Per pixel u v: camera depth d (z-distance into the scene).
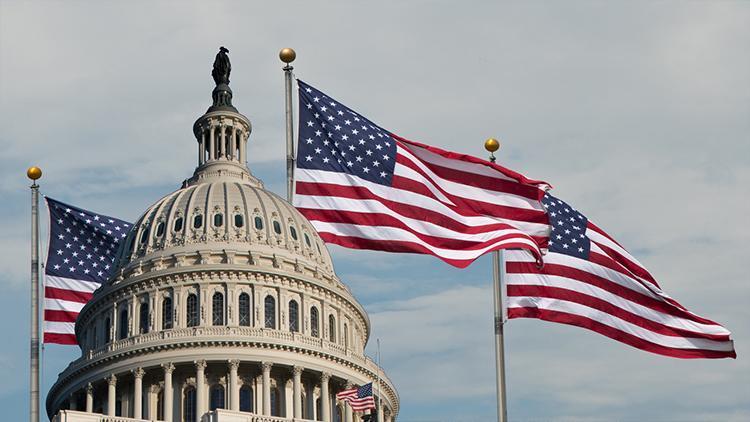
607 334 70.31
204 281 138.00
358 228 71.06
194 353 132.00
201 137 158.75
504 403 61.50
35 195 73.31
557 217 71.88
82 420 110.38
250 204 146.62
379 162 72.06
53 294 129.62
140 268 140.62
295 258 142.75
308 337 136.25
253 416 114.62
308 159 73.56
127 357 133.00
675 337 70.62
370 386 118.38
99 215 137.00
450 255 68.44
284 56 82.81
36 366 68.81
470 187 69.75
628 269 71.56
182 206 146.62
